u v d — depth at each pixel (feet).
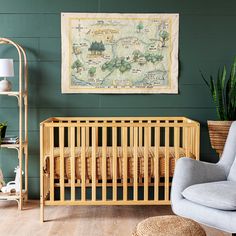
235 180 11.03
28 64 14.80
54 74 14.85
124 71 14.82
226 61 14.92
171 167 13.05
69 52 14.75
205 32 14.84
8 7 14.67
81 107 14.92
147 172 12.81
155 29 14.75
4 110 14.85
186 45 14.84
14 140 13.94
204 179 11.05
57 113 14.92
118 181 14.79
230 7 14.82
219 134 13.85
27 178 14.71
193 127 13.20
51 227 12.23
